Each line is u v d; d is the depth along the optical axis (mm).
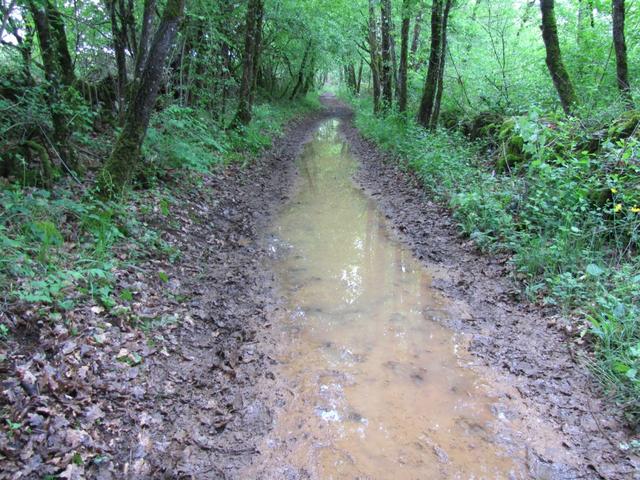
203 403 3922
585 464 3301
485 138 11562
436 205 9203
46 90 6691
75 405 3441
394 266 6887
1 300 4008
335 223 8969
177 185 8789
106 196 6430
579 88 11188
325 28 21625
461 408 3910
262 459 3365
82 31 8898
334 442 3537
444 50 14367
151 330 4699
